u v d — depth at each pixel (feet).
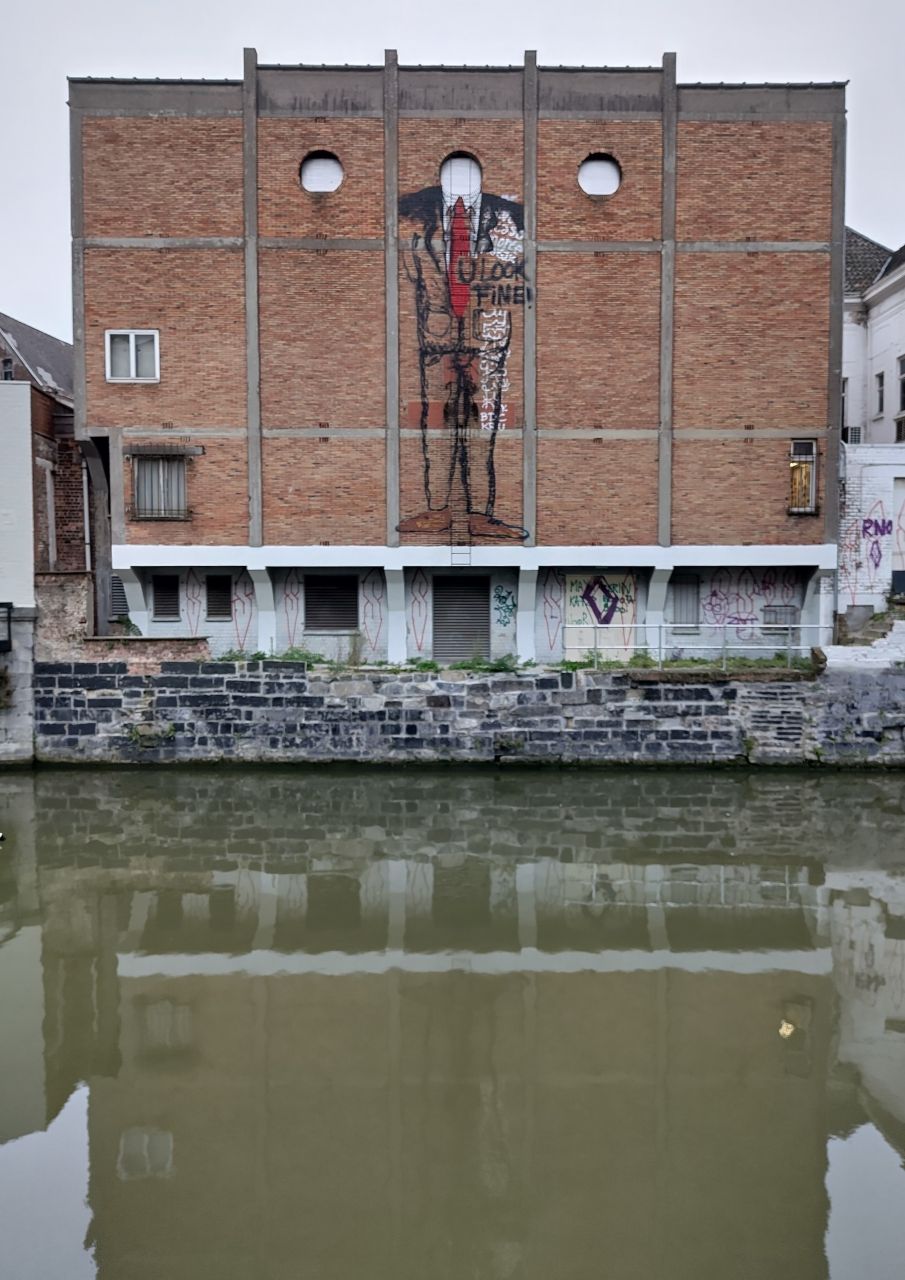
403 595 65.21
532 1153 22.82
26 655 60.80
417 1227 20.35
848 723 59.31
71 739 61.00
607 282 62.95
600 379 63.41
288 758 60.49
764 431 63.93
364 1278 18.95
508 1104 24.81
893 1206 21.12
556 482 63.77
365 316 62.64
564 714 60.08
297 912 38.45
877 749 59.26
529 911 38.63
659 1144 23.15
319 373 62.85
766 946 35.27
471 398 63.21
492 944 35.40
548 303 62.95
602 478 63.82
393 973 32.89
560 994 31.27
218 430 62.85
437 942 35.58
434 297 62.75
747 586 67.26
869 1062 27.02
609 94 62.23
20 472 60.70
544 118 62.13
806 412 64.03
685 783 57.47
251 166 61.57
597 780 58.08
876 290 81.92
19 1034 28.58
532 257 62.54
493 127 62.08
